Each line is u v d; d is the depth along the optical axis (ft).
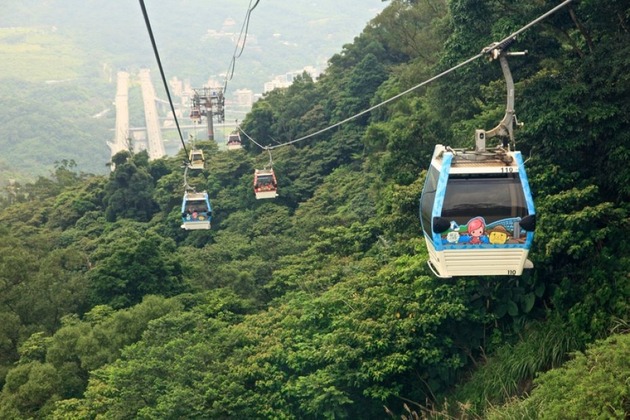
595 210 51.60
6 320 86.63
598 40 64.80
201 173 191.72
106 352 74.18
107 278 97.71
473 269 41.65
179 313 76.23
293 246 127.24
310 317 67.62
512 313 56.85
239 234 150.82
